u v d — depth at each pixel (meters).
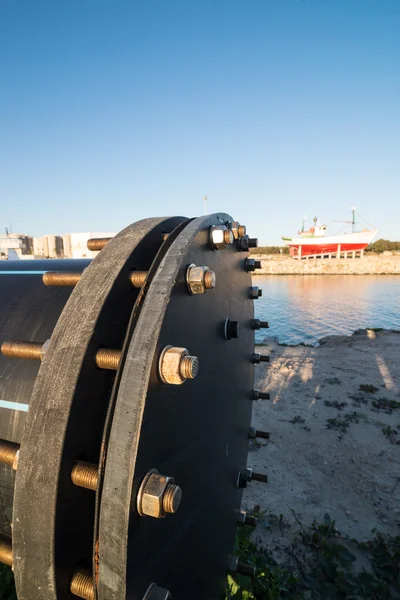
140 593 1.22
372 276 66.38
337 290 46.25
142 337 1.19
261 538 4.07
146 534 1.24
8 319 1.78
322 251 92.19
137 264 1.57
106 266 1.47
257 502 4.68
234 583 3.07
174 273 1.36
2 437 1.54
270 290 47.69
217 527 2.22
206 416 1.89
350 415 7.19
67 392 1.16
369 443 6.16
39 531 1.11
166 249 1.57
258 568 3.40
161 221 1.81
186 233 1.59
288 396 8.27
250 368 3.25
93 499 1.33
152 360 1.15
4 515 1.61
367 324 25.58
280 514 4.42
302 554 3.85
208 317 1.87
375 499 4.79
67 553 1.19
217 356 2.06
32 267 2.33
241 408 2.85
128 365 1.16
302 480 5.19
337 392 8.45
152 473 1.18
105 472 1.09
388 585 3.49
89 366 1.25
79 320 1.29
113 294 1.38
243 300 2.85
